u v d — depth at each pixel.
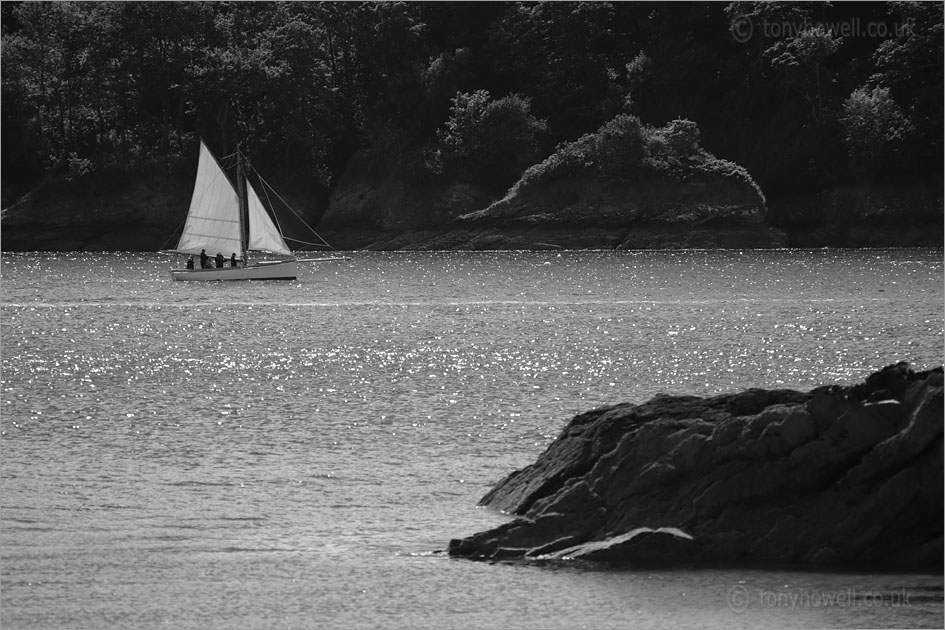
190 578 52.88
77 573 53.56
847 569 52.44
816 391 54.44
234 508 63.25
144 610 49.47
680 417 58.25
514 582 52.12
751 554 53.53
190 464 73.00
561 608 49.25
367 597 50.62
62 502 64.25
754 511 54.44
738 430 55.28
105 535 58.75
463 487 67.38
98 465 72.88
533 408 92.75
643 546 54.09
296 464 73.00
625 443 57.38
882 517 52.81
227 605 49.94
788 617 47.78
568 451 61.06
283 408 93.06
